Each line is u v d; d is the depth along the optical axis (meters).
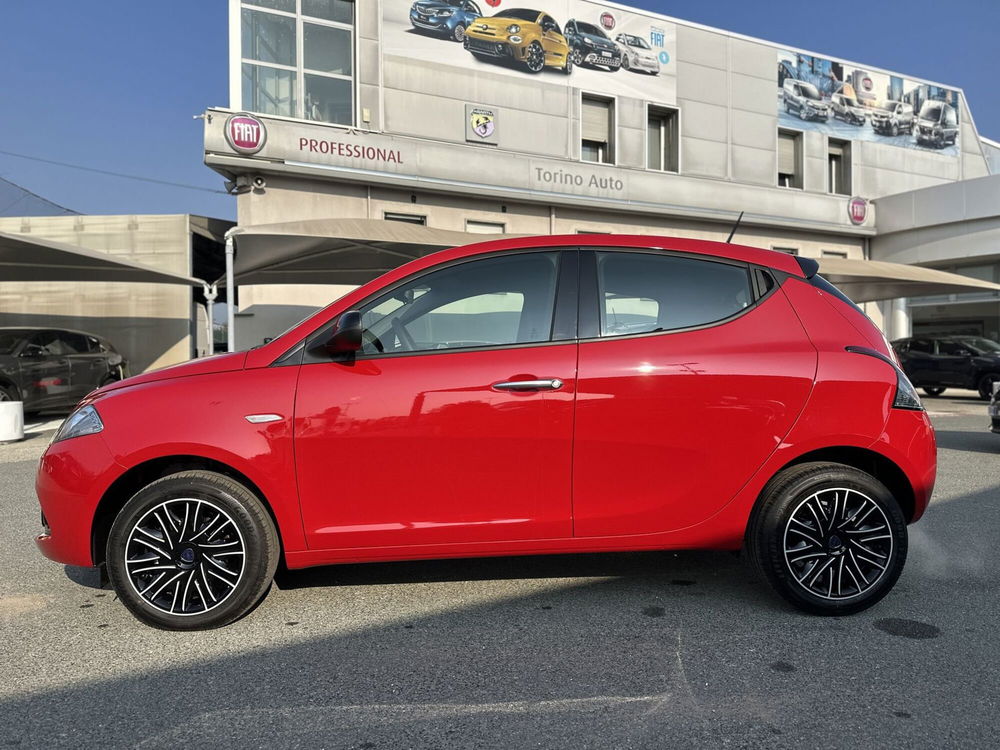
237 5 14.05
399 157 14.95
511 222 16.52
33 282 14.57
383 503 2.93
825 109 20.70
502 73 16.30
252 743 2.09
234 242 10.25
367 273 12.96
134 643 2.84
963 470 6.73
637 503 2.99
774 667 2.58
